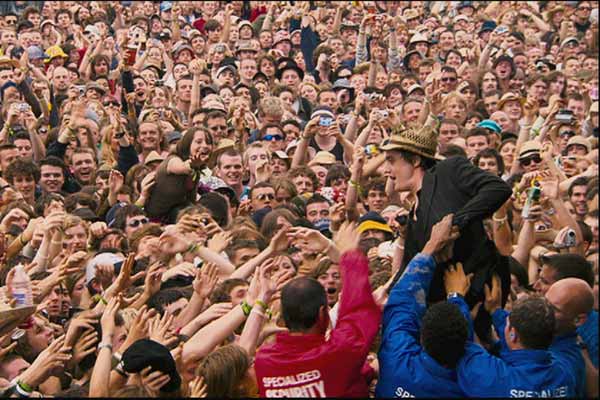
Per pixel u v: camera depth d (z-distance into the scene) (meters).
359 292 6.90
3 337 8.48
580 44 19.44
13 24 23.09
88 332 8.05
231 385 7.11
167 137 15.27
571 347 7.20
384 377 6.89
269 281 7.88
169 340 7.86
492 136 15.23
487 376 6.68
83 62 19.78
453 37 22.66
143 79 18.09
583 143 11.52
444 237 6.87
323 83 19.78
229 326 7.88
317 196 12.22
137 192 13.05
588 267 8.00
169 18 25.50
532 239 9.80
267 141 15.52
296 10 24.91
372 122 15.06
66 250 10.47
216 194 11.92
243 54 20.92
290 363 6.73
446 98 17.14
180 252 10.00
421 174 7.30
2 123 15.85
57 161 13.49
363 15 23.91
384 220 11.23
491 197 6.88
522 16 24.03
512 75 20.31
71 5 25.34
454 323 6.71
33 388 7.66
